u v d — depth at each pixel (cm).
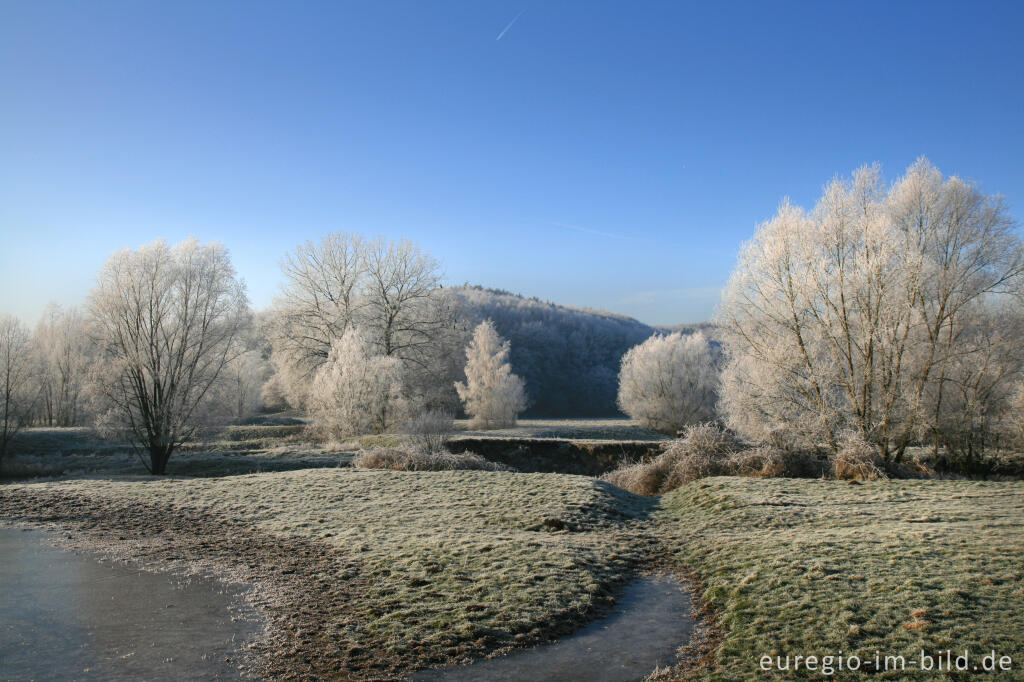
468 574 1178
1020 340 2498
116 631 945
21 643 898
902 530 1319
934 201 2572
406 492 2039
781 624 905
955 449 2720
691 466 2328
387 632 931
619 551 1368
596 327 13162
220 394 3516
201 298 3344
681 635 934
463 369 6462
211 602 1078
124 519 1777
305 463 3272
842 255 2536
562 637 927
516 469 2925
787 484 1978
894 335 2378
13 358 3906
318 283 5072
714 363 5575
